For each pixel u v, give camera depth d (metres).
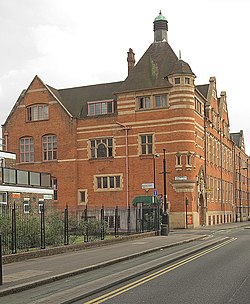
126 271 15.04
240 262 17.52
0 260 12.27
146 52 52.81
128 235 29.66
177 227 46.72
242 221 77.81
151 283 12.72
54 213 29.47
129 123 50.12
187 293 11.09
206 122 55.47
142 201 47.97
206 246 24.83
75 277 14.26
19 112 54.94
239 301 10.05
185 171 47.25
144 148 49.44
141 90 49.59
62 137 52.84
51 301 10.31
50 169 53.03
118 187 50.12
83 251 21.75
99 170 51.09
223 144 66.88
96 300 10.48
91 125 51.91
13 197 36.00
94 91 56.31
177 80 48.34
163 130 48.53
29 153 54.25
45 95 53.97
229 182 70.81
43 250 19.61
